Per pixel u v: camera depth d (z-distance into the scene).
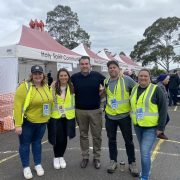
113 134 5.61
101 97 5.77
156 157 6.72
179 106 18.30
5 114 9.79
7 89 10.39
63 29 63.16
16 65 10.63
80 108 5.77
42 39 13.66
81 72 5.72
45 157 6.64
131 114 5.12
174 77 18.44
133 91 5.09
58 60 13.58
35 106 5.25
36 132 5.48
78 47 19.08
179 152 7.19
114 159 5.69
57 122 5.70
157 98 4.85
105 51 25.28
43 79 5.38
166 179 5.36
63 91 5.68
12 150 7.34
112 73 5.44
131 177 5.38
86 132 5.92
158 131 4.84
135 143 7.98
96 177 5.39
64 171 5.70
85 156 5.96
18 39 11.78
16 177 5.46
